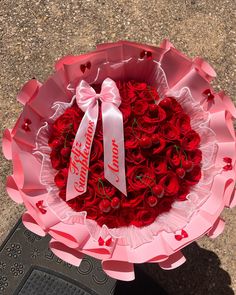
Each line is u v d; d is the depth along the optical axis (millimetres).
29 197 711
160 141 703
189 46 1341
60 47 1330
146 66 744
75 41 1338
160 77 752
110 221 720
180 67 738
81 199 724
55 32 1349
